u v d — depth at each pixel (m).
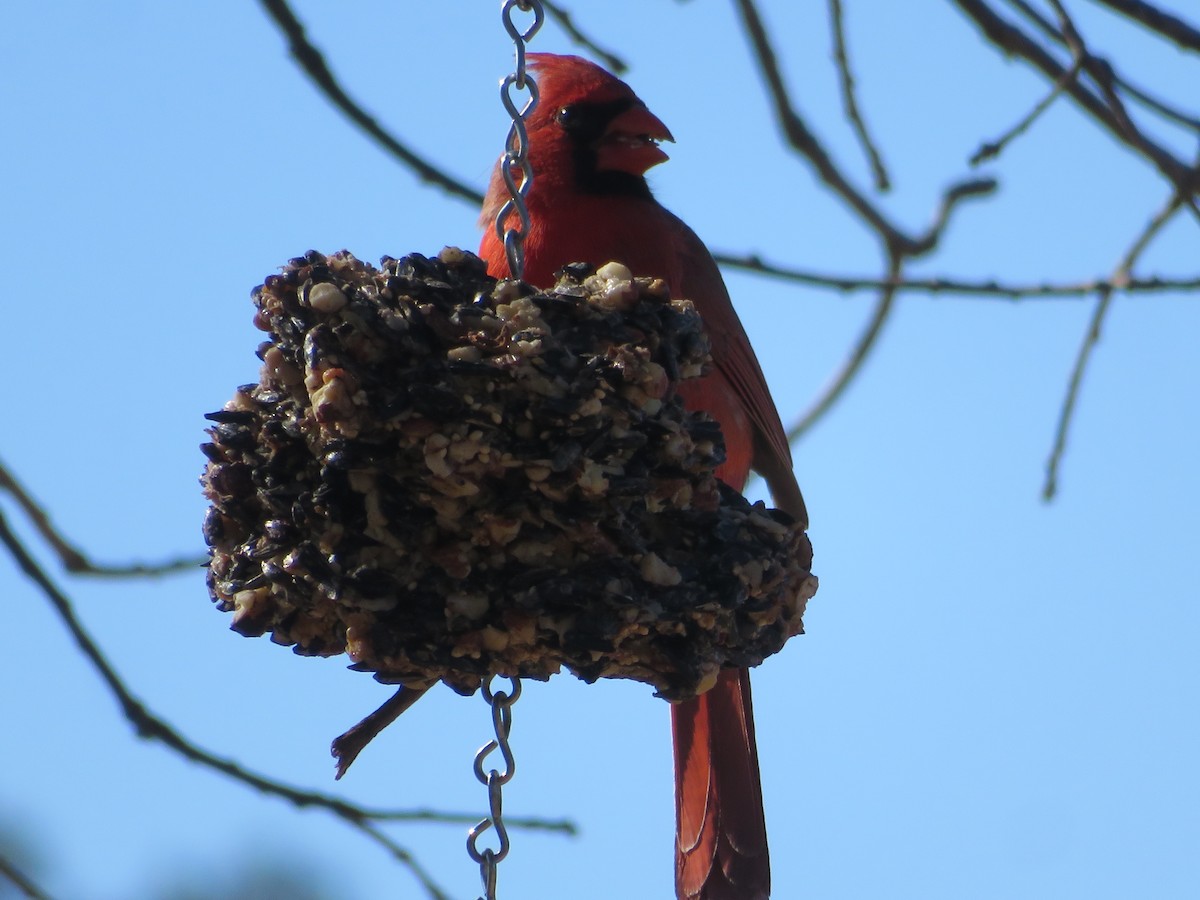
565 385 4.92
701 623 5.26
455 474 4.87
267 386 5.21
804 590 5.47
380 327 4.90
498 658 5.14
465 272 5.26
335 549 5.02
